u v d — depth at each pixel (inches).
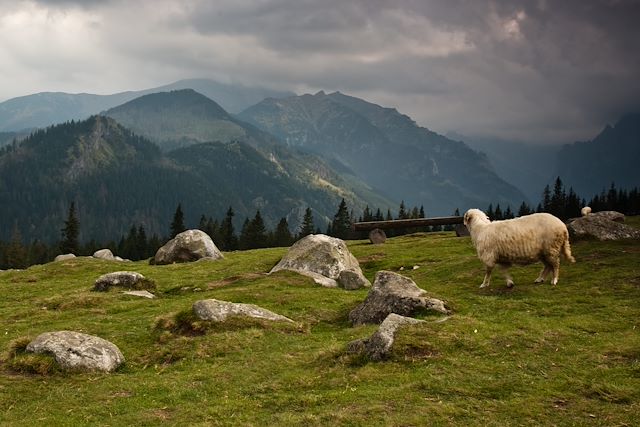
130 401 633.0
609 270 1120.2
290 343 871.7
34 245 7022.6
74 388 697.0
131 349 880.3
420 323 776.9
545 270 1116.5
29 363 754.2
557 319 845.8
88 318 1122.7
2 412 617.3
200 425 533.3
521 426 485.1
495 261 1084.5
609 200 6264.8
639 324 791.7
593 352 668.1
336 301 1212.5
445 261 1680.6
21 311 1269.7
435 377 613.3
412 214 6756.9
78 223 5241.1
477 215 1133.1
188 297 1362.0
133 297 1355.8
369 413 530.0
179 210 5433.1
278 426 515.5
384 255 2082.9
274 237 5905.5
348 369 686.5
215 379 703.1
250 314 989.8
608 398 533.3
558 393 550.9
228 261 2063.2
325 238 1686.8
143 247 6210.6
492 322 826.2
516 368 631.8
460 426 490.6
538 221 1044.5
